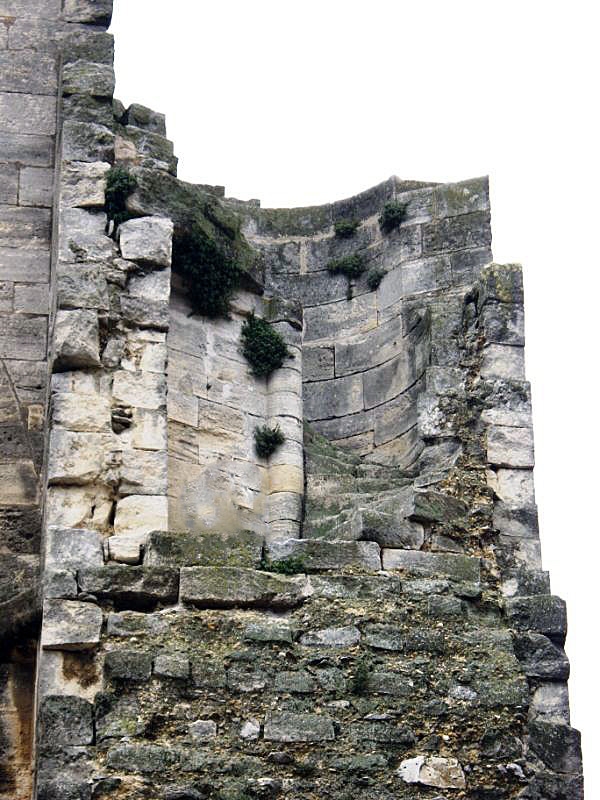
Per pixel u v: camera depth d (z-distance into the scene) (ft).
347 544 75.72
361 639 73.77
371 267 90.27
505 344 82.84
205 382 81.25
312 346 89.61
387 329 88.43
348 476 82.64
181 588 73.15
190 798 69.46
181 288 81.76
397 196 90.43
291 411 82.74
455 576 76.74
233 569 73.87
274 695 71.87
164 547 73.82
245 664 72.13
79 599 72.33
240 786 69.97
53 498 75.15
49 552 73.26
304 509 81.76
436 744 72.64
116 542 74.13
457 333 84.07
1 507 79.10
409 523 77.36
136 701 70.64
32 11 87.40
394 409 86.43
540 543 79.51
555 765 73.77
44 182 84.74
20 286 82.89
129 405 77.00
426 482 80.02
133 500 75.56
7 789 73.46
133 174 80.64
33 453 80.28
